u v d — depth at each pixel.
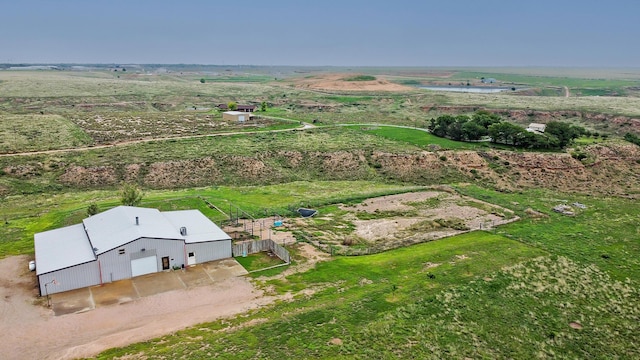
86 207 66.44
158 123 127.06
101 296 41.50
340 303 40.66
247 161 95.06
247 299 41.44
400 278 46.12
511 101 188.00
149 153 94.75
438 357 34.12
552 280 47.06
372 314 39.19
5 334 35.16
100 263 43.50
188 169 89.69
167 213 57.31
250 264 49.09
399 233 61.19
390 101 197.38
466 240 57.22
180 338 34.94
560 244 56.97
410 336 36.44
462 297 42.72
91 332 35.75
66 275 42.06
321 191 83.12
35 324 36.66
